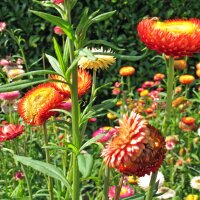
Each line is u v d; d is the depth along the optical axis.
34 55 1.84
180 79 1.34
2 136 0.83
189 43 0.64
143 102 1.46
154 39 0.65
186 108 1.35
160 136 0.60
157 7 1.79
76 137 0.69
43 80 0.64
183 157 1.20
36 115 0.74
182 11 1.80
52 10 1.81
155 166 0.58
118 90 1.49
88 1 1.79
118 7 1.80
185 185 1.16
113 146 0.57
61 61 0.67
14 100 1.12
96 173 1.14
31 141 1.16
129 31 1.81
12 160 1.06
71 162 0.77
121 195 0.88
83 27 0.66
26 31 1.82
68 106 0.85
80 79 0.75
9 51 1.85
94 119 1.33
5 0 1.82
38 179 1.05
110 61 0.83
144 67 1.82
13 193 0.95
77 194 0.69
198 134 1.18
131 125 0.58
